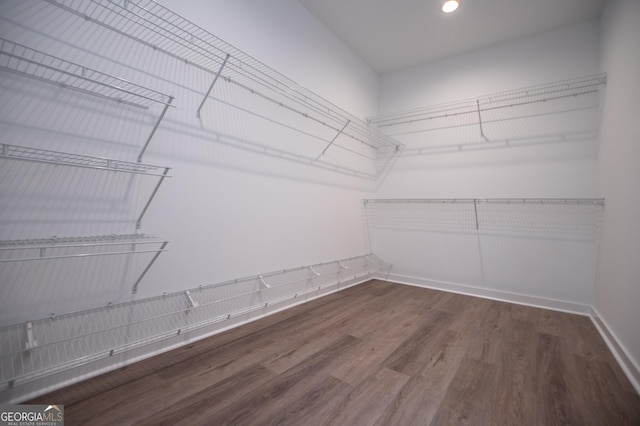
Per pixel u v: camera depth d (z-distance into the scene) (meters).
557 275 2.54
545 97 2.65
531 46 2.72
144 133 1.45
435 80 3.25
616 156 1.88
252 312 2.04
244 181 1.96
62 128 1.20
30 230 1.12
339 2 2.41
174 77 1.57
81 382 1.24
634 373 1.36
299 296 2.45
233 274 1.89
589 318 2.26
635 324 1.41
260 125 2.08
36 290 1.14
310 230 2.57
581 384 1.34
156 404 1.13
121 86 1.37
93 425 1.01
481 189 2.91
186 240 1.63
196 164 1.68
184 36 1.60
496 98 2.87
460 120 3.07
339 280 2.98
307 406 1.15
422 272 3.25
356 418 1.09
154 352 1.50
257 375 1.36
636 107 1.54
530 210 2.68
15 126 1.09
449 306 2.49
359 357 1.56
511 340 1.82
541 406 1.18
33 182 1.13
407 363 1.51
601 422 1.09
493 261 2.83
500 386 1.32
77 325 1.25
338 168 2.95
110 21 1.33
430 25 2.66
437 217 3.17
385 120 3.56
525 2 2.31
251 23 2.00
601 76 2.29
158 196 1.51
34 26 1.12
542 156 2.63
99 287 1.31
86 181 1.27
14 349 1.08
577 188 2.48
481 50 2.98
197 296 1.69
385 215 3.52
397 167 3.46
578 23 2.53
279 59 2.22
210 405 1.13
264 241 2.12
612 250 1.90
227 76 1.85
